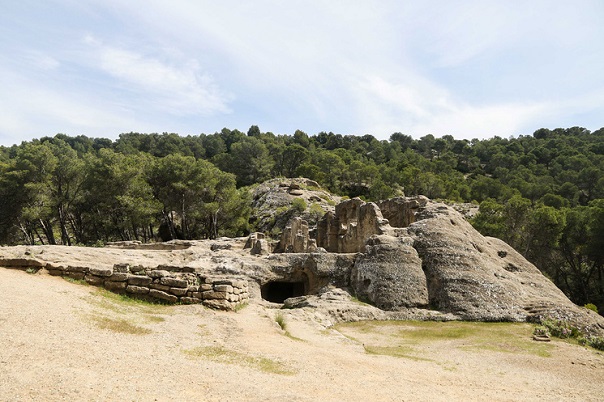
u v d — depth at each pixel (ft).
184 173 224.74
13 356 31.86
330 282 112.37
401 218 167.22
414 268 105.70
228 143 615.57
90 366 32.68
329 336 65.77
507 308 95.30
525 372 55.36
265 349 47.88
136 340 43.68
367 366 47.47
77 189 215.31
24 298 49.83
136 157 237.45
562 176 399.03
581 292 220.64
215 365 38.63
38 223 221.46
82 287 65.92
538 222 210.59
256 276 113.19
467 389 43.24
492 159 566.77
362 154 603.26
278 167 475.72
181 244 158.81
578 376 55.16
